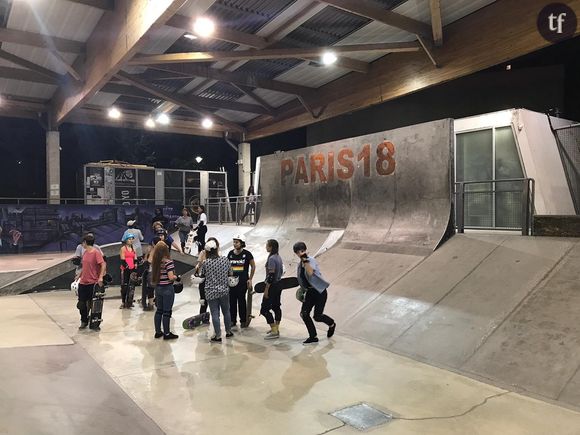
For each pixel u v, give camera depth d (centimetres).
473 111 1727
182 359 631
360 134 2105
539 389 516
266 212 1617
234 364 611
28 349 663
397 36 1351
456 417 451
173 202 2512
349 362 622
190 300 1087
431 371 588
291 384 538
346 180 1288
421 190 1050
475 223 1206
